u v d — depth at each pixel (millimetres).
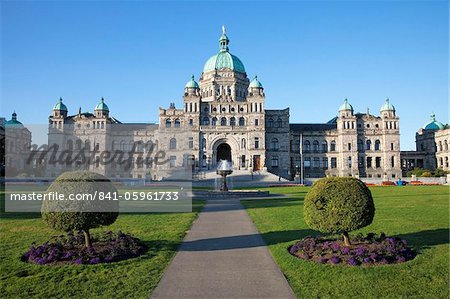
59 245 18578
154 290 13492
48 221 17469
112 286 13859
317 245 18562
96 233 22344
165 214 32500
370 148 124812
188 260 17406
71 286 13867
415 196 48406
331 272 15180
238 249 19562
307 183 94250
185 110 110500
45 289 13586
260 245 20422
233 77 121750
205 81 124125
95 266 16188
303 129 126812
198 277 14945
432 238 21047
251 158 110375
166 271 15664
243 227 26047
